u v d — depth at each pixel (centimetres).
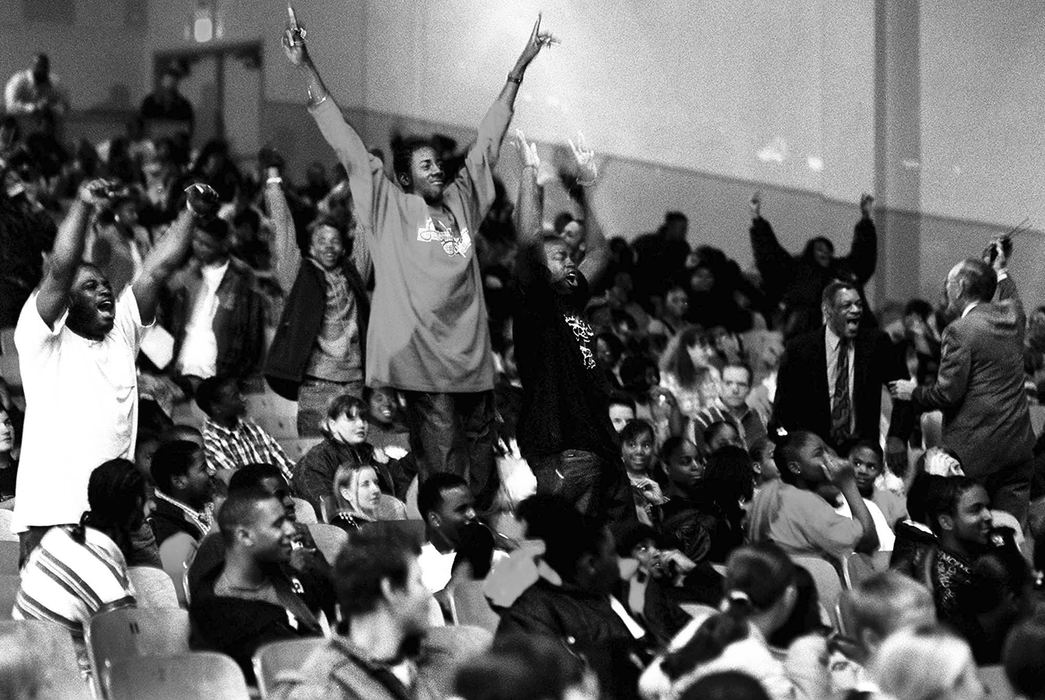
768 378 1984
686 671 762
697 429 1598
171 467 1103
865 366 1366
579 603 883
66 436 1009
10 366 1675
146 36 3441
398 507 1220
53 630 841
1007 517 1287
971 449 1332
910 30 2417
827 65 2452
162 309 1748
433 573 1080
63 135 3209
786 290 2259
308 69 1127
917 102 2416
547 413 1146
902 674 654
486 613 991
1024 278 2394
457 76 2797
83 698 837
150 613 887
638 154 2666
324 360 1408
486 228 2281
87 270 1023
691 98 2636
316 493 1238
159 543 1076
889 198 2419
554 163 2598
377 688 705
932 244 2409
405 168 1144
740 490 1201
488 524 1133
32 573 926
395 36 2877
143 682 795
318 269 1412
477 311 1145
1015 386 1332
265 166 2561
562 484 1133
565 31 2716
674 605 961
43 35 3412
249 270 1802
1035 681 675
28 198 1925
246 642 881
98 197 988
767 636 807
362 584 713
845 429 1370
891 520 1301
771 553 808
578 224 1430
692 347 1866
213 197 1062
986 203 2405
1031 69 2398
